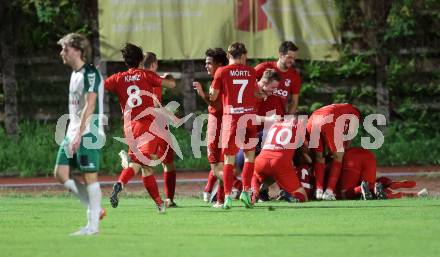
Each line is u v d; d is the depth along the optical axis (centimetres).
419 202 3969
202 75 6812
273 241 2656
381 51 6894
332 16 6406
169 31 6378
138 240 2698
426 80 7012
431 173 5838
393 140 6769
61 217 3459
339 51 6456
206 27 6381
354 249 2477
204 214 3534
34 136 6594
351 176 4238
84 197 2895
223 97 3734
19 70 6744
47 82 6775
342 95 6919
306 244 2586
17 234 2883
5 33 6669
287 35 6381
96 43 6669
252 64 6831
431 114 6969
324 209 3672
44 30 6731
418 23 6888
